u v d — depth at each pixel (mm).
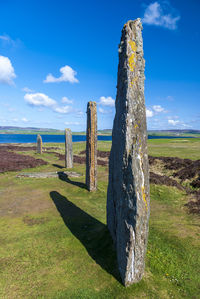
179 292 5758
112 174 8156
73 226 9844
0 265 6977
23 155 34438
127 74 6039
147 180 5859
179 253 7266
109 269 6695
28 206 12586
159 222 10016
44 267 6891
